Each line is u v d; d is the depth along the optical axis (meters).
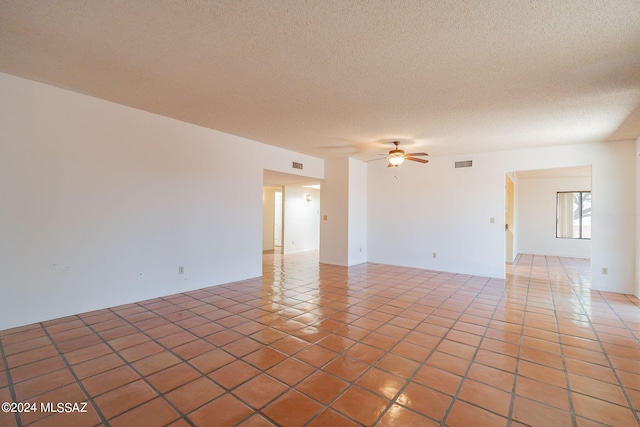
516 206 8.47
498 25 1.98
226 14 1.92
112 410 1.82
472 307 3.82
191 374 2.22
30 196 3.03
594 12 1.82
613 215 4.66
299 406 1.88
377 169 7.11
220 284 4.82
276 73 2.72
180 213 4.28
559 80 2.74
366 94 3.13
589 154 4.86
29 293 3.05
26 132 2.99
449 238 6.14
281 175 6.34
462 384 2.13
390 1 1.77
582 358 2.51
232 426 1.70
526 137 4.60
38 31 2.13
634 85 2.80
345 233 6.71
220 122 4.22
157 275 4.05
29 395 1.95
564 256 8.47
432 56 2.38
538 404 1.91
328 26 2.03
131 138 3.75
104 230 3.55
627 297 4.34
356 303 3.95
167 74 2.78
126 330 2.99
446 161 6.18
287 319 3.34
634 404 1.92
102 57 2.50
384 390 2.05
